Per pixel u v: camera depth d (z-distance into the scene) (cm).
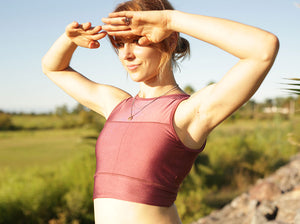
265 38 74
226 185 1024
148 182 86
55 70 132
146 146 87
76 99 129
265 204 359
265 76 77
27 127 5522
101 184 92
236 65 79
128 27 88
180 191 841
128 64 98
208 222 434
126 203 86
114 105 115
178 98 94
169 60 103
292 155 1343
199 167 995
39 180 747
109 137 97
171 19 84
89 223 692
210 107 83
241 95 78
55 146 2555
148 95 102
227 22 79
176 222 92
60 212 677
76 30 111
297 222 282
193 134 89
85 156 806
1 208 657
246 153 1286
